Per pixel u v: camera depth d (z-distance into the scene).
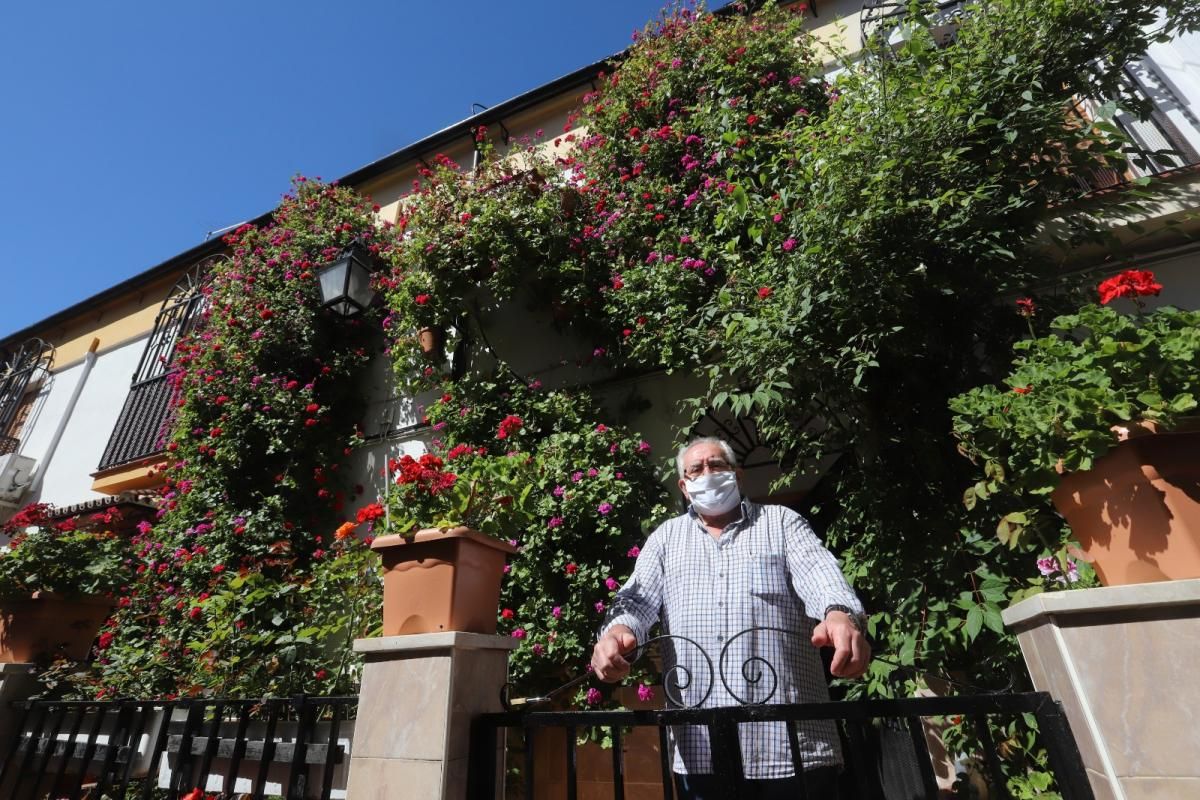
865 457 3.07
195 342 6.38
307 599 3.97
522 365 5.22
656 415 4.53
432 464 2.21
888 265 2.84
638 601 1.77
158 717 3.51
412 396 5.65
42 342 10.17
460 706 1.79
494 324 5.50
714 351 3.70
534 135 6.91
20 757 3.25
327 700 2.18
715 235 4.02
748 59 4.75
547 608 3.54
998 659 2.44
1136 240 3.50
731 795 1.40
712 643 1.66
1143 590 1.16
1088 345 1.53
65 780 3.49
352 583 3.80
